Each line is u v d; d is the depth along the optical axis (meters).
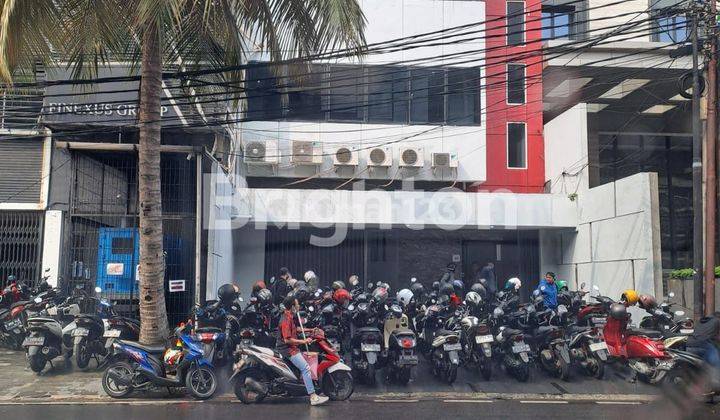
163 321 9.28
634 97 19.09
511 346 9.79
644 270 13.51
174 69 12.33
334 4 8.58
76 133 12.39
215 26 9.97
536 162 18.53
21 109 13.40
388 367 10.04
